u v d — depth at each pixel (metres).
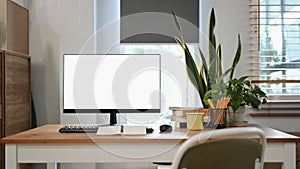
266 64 3.27
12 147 1.90
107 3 3.37
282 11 3.28
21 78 2.81
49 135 2.02
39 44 3.24
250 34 3.28
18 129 2.73
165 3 3.30
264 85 3.25
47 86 3.24
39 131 2.22
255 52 3.26
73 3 3.23
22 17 2.92
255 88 2.40
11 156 1.91
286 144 1.91
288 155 1.91
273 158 1.92
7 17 2.66
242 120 2.32
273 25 3.28
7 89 2.55
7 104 2.55
